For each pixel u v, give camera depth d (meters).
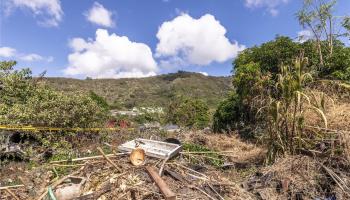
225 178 4.66
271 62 10.25
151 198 3.70
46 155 6.91
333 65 9.05
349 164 4.27
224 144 7.79
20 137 6.85
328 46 10.14
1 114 7.14
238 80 10.05
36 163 6.00
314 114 5.02
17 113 6.89
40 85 8.70
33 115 6.90
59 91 8.35
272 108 5.00
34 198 3.89
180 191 3.98
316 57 9.53
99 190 3.83
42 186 4.20
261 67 10.23
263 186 4.27
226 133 10.12
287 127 4.85
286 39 10.34
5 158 6.32
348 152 4.34
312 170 4.30
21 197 4.00
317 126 4.92
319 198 3.91
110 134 8.32
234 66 11.66
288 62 9.57
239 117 10.51
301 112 4.79
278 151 4.96
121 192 3.79
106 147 6.98
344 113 4.96
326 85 5.66
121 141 7.93
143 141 5.91
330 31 10.04
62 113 7.36
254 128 7.90
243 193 4.11
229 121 10.95
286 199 3.98
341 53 9.38
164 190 3.61
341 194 3.89
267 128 5.45
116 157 4.98
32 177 4.72
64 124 7.33
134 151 4.70
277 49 10.14
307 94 5.11
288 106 4.86
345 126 4.80
